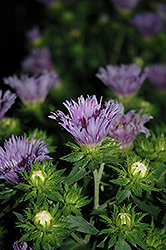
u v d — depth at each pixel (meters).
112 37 1.26
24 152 0.46
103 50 1.27
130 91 0.64
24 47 1.49
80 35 1.20
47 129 0.63
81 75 1.16
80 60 1.17
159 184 0.49
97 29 1.21
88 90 1.08
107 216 0.46
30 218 0.44
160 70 0.90
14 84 0.63
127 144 0.50
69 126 0.43
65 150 0.51
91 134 0.44
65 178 0.45
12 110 0.68
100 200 0.50
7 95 0.54
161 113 0.91
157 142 0.50
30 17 1.53
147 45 1.10
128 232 0.44
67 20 1.16
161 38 1.10
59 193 0.45
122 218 0.44
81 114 0.45
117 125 0.49
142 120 0.49
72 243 0.46
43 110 0.64
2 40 1.55
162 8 1.28
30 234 0.43
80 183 0.51
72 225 0.45
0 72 1.37
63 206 0.45
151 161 0.50
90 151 0.45
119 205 0.47
